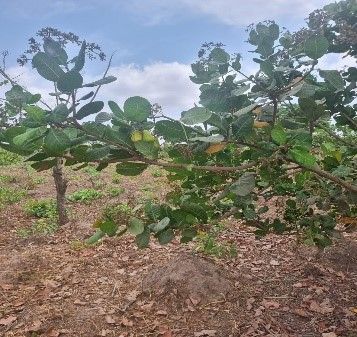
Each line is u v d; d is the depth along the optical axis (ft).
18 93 5.40
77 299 18.33
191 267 18.44
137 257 23.00
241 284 18.89
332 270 20.13
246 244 23.99
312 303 17.31
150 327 15.96
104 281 20.16
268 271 20.61
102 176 52.42
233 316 16.46
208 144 6.51
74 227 29.78
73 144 5.44
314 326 15.92
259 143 7.00
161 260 22.17
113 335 15.61
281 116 8.90
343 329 15.58
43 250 25.02
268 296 18.20
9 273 20.99
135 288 19.01
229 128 6.38
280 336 15.08
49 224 31.27
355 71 9.12
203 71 7.56
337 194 9.93
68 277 20.79
